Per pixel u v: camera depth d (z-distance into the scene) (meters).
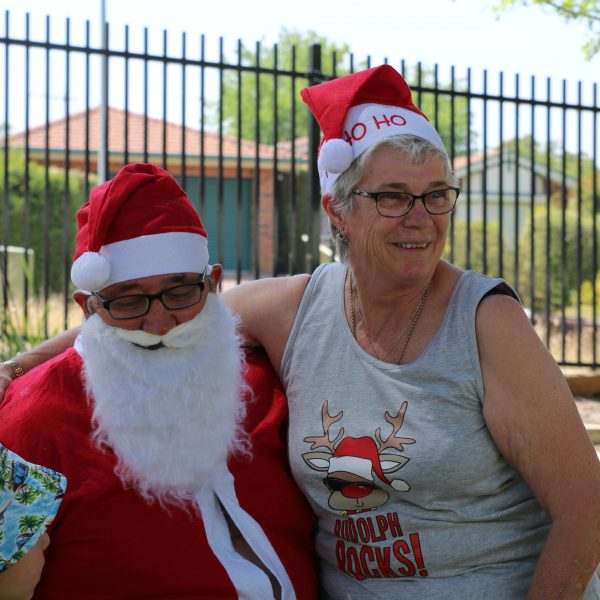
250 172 19.81
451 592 1.97
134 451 1.99
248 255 20.06
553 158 31.95
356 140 2.06
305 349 2.18
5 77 5.80
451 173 2.07
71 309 8.44
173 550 1.97
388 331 2.07
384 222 2.00
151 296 1.98
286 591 2.03
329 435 2.08
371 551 2.04
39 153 18.17
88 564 1.95
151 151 18.39
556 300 15.30
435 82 6.82
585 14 9.02
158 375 2.01
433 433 1.96
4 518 1.67
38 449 1.96
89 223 2.00
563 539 1.85
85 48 6.02
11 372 2.27
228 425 2.10
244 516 2.07
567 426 1.87
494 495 2.01
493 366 1.93
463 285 2.04
